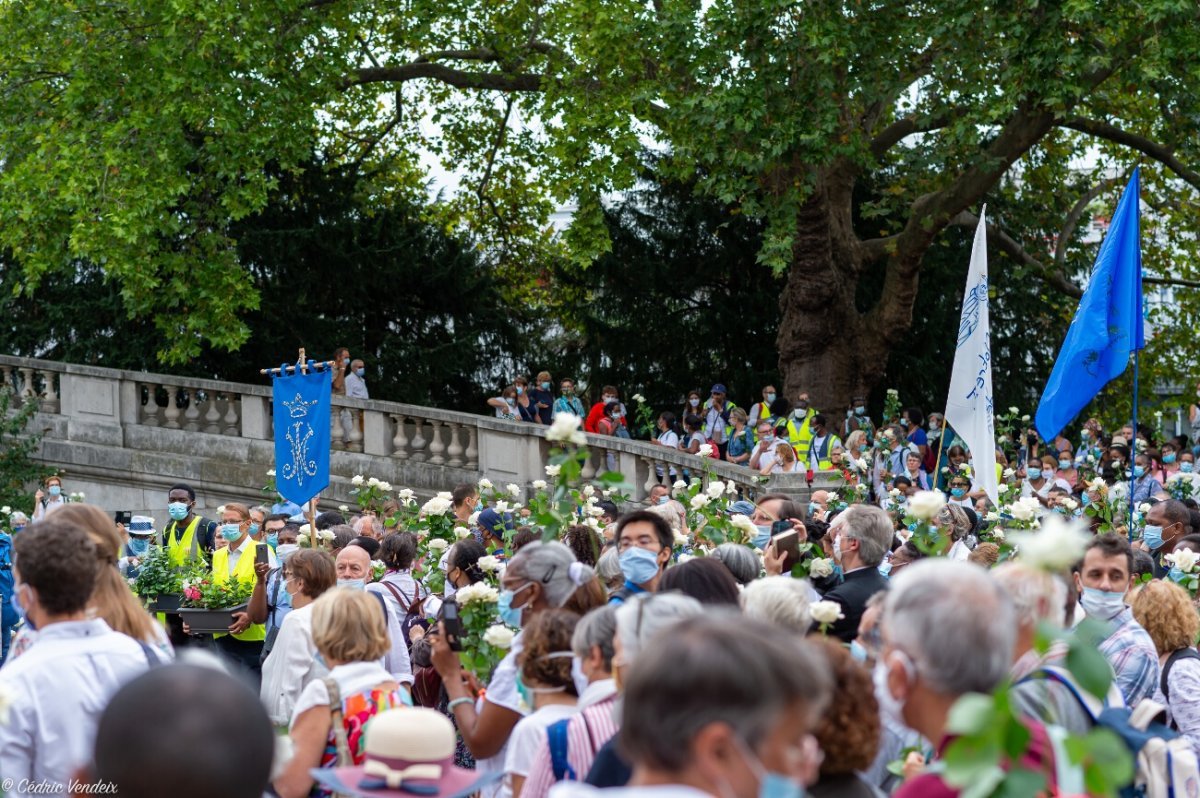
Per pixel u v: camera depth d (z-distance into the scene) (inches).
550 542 202.4
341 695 177.2
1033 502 255.6
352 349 896.9
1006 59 685.3
